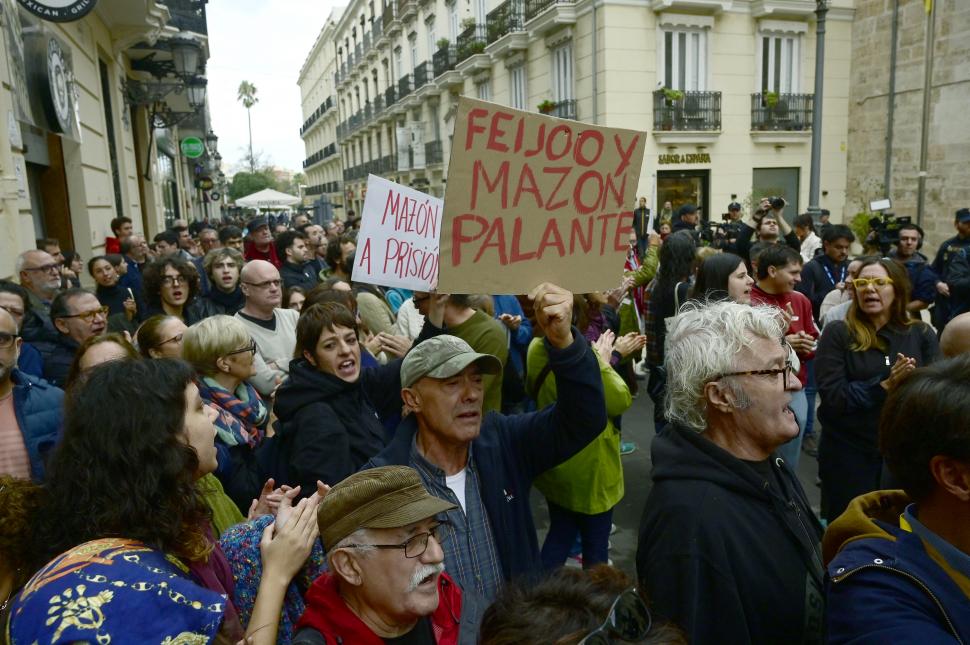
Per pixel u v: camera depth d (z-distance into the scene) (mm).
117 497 1410
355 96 46969
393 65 35625
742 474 1771
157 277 5156
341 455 2697
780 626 1691
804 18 17406
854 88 17672
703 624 1666
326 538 1561
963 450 1264
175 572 1408
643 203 14008
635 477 5156
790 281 4457
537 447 2283
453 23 26500
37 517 1501
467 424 2100
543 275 2152
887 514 1600
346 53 49594
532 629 1062
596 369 2166
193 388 1711
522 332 4387
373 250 3236
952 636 1255
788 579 1710
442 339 2125
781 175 18156
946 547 1321
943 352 2641
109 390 1497
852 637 1315
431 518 1582
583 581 1160
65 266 6852
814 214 12039
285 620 1821
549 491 3355
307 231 10148
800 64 17719
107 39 10344
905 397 1380
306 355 2857
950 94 14305
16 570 1526
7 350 2832
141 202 13984
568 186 2137
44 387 3006
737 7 16938
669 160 16984
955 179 14266
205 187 25828
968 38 13758
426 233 3447
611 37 15977
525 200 2086
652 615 1199
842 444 3305
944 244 7293
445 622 1725
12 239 5207
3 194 5109
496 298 5023
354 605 1588
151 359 1625
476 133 1981
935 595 1286
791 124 17688
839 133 18062
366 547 1511
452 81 25328
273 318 4547
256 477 2869
